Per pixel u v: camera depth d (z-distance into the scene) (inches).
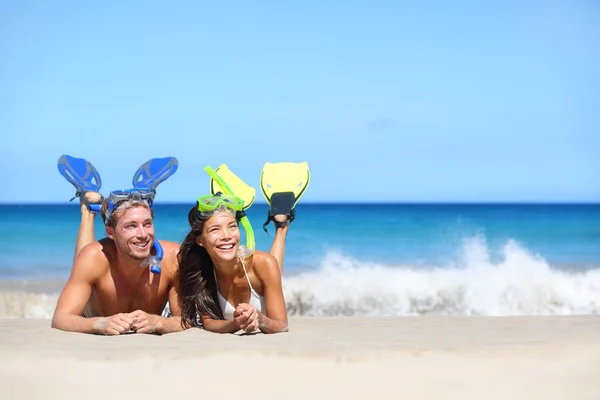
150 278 226.2
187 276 222.7
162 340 184.1
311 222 1049.5
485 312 510.9
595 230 926.4
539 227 960.3
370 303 518.3
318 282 536.1
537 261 641.0
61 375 148.2
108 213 215.6
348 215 1193.4
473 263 643.5
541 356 161.8
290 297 522.0
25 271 677.3
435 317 257.6
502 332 201.2
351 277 554.9
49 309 510.9
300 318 267.6
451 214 1208.8
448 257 703.7
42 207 1619.1
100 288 224.4
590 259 702.5
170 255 228.5
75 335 194.5
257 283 224.8
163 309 242.1
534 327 214.2
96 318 206.8
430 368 153.3
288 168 306.2
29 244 861.8
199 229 216.7
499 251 735.7
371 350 165.9
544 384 144.9
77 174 279.9
